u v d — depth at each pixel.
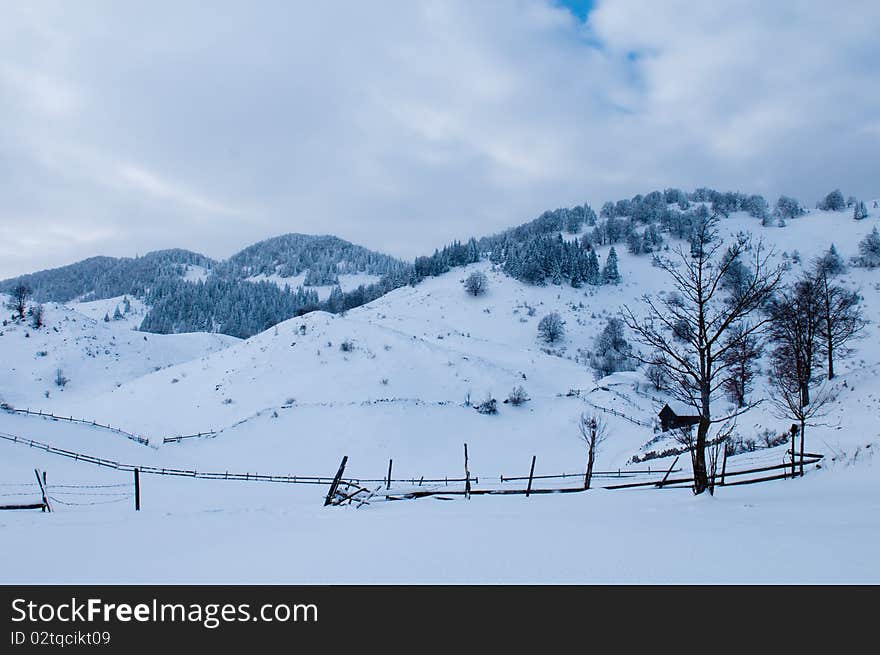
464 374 70.44
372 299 192.38
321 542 11.51
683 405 58.19
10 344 89.44
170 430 56.34
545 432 56.94
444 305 139.75
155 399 65.94
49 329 96.75
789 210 184.88
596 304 135.88
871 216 165.50
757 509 14.21
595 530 11.47
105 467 37.94
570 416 61.00
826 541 9.57
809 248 145.75
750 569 7.95
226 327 187.50
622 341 100.75
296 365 68.38
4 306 100.44
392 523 14.12
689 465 32.56
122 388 72.44
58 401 77.12
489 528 12.30
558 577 7.96
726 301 18.78
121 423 59.09
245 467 44.53
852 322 45.53
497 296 143.62
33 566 9.88
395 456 48.41
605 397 67.94
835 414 32.50
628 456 46.53
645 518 13.29
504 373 73.81
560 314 128.75
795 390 32.59
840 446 25.78
